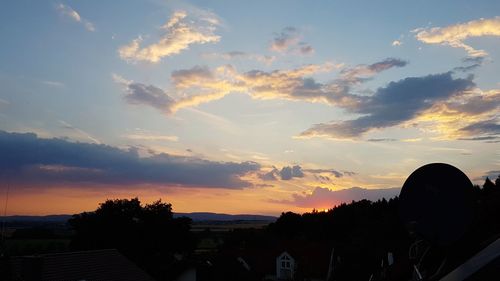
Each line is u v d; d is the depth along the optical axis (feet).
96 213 181.57
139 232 180.96
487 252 7.92
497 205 14.87
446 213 13.01
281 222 318.65
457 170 13.16
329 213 284.61
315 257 169.07
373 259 129.90
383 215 205.46
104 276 91.76
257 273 172.96
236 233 283.59
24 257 77.00
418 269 15.47
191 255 192.44
